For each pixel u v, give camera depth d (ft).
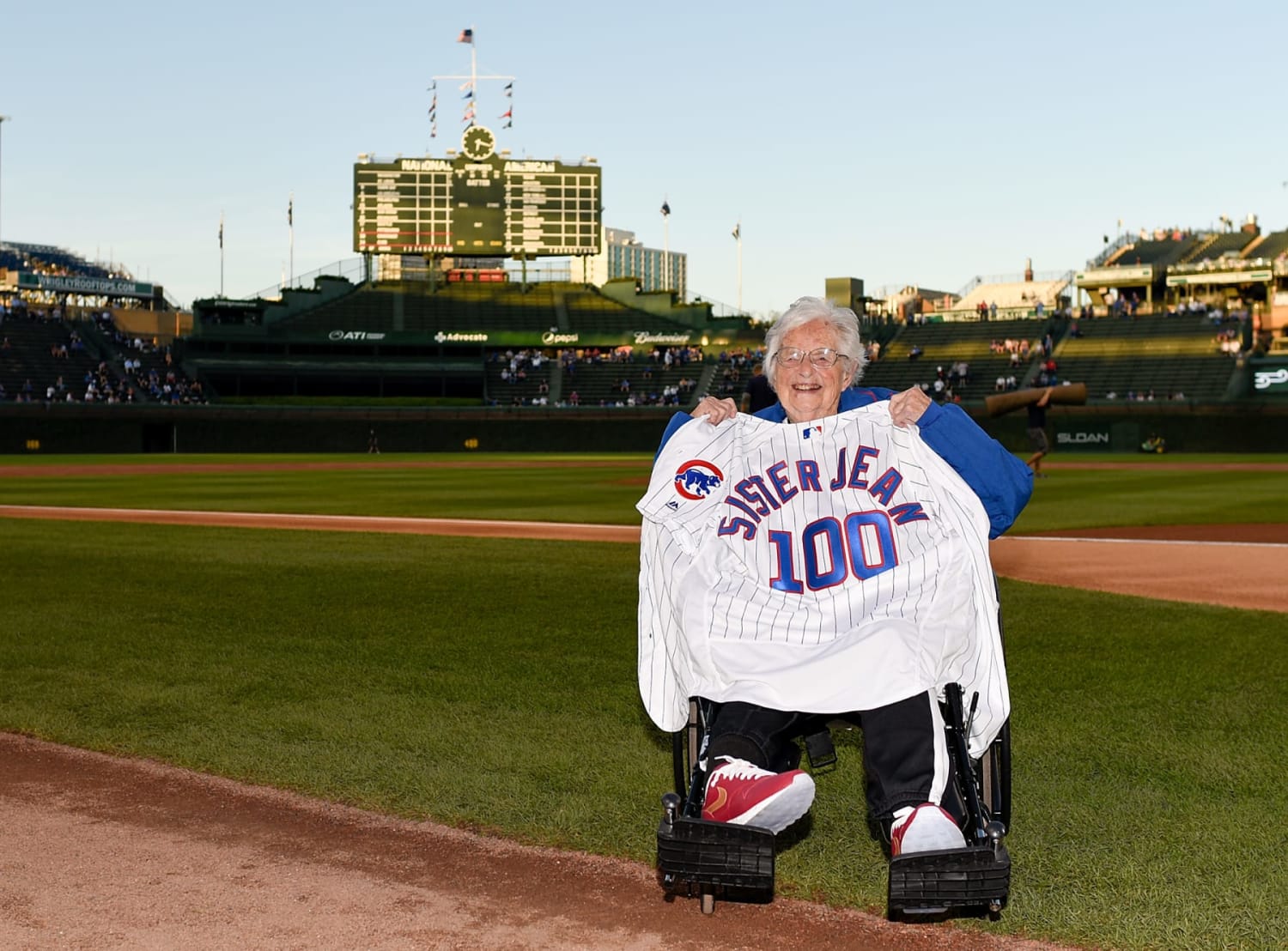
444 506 63.87
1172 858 12.18
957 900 9.23
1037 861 12.13
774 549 11.25
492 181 212.84
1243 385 169.68
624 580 33.14
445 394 209.87
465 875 12.00
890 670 10.00
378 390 207.00
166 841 13.01
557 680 20.76
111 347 198.59
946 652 10.52
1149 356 180.04
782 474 11.62
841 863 12.16
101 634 25.12
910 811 9.43
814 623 10.62
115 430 170.30
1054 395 35.96
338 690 20.08
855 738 16.84
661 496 11.56
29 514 58.95
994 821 10.08
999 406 35.73
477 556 39.22
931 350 196.75
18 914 10.93
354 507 63.31
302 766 15.69
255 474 107.24
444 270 225.76
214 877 11.93
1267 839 12.74
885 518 11.27
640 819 13.57
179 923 10.77
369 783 14.98
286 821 13.71
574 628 25.67
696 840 9.27
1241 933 10.39
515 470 114.93
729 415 11.98
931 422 11.44
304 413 179.01
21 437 164.35
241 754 16.31
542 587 31.83
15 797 14.61
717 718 10.50
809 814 13.76
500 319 213.66
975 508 11.10
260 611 28.04
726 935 10.59
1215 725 17.52
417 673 21.35
